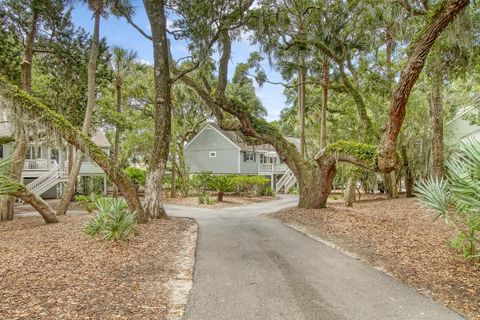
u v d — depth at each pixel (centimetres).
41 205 1031
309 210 1136
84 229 766
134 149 2673
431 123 1381
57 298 377
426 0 1018
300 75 1633
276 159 3625
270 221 1055
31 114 773
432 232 762
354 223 873
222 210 1575
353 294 409
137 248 628
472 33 847
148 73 2244
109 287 422
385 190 2342
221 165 2977
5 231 907
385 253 589
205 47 1037
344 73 1353
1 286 406
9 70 1185
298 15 1252
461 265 504
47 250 605
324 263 547
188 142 3181
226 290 427
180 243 711
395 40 1327
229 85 2627
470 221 489
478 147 469
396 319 340
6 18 1160
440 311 356
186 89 2222
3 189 686
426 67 1059
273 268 524
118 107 1911
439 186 560
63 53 1298
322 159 1120
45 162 2236
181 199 2139
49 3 1160
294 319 343
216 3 966
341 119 2233
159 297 398
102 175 2378
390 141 805
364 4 1143
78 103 1452
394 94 722
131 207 909
